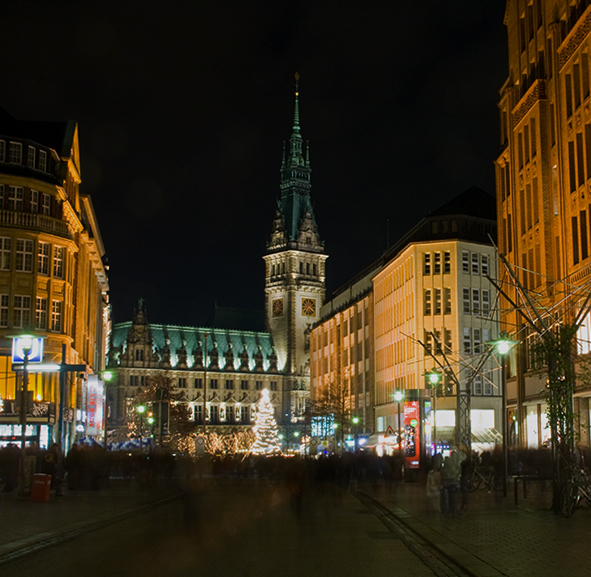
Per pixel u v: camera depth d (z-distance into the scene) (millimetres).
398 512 29859
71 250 70438
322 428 135375
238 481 62031
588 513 27844
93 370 95750
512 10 64750
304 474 28250
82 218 83688
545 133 56438
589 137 48062
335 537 22656
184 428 141125
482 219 104438
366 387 128250
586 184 48125
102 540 21797
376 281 124062
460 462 27031
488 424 95938
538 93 56750
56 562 17562
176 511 31984
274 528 25172
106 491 44156
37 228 66000
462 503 29203
